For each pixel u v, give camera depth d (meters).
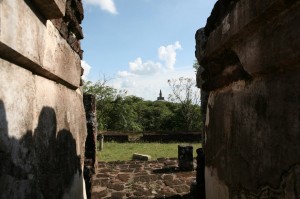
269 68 1.52
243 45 1.85
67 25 2.34
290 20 1.32
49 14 1.74
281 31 1.39
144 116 28.14
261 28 1.60
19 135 1.44
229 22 1.99
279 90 1.46
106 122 24.83
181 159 8.50
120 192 6.39
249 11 1.64
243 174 1.89
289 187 1.35
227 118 2.26
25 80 1.56
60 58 2.14
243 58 1.85
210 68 2.66
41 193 1.73
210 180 2.72
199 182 3.74
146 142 17.27
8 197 1.29
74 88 2.75
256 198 1.70
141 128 26.64
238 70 1.99
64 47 2.26
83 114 3.20
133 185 6.94
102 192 6.40
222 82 2.39
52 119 2.00
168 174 8.00
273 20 1.48
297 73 1.32
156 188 6.69
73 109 2.67
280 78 1.46
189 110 24.88
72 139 2.58
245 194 1.86
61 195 2.17
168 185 6.91
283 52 1.37
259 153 1.67
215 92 2.67
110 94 24.25
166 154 12.19
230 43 2.04
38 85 1.78
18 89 1.46
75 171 2.66
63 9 1.81
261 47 1.60
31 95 1.63
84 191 3.10
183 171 8.34
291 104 1.35
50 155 1.93
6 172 1.29
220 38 2.20
